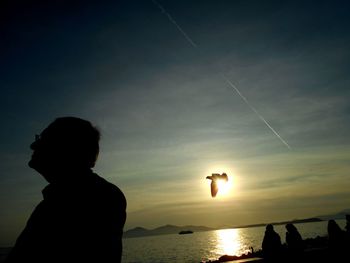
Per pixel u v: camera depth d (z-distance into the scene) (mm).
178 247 140500
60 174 1682
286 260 12570
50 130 1742
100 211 1578
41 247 1424
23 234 1480
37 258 1408
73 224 1488
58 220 1479
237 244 129375
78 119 1818
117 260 1591
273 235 12766
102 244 1528
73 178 1656
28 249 1422
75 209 1521
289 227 13070
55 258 1422
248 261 12586
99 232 1535
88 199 1576
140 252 124938
